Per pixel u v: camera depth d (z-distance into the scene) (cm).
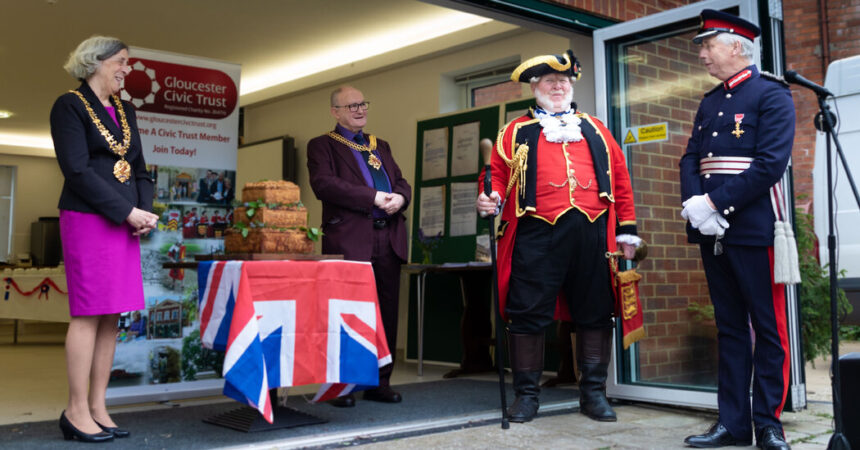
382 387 402
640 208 404
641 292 403
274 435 310
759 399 284
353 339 315
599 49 409
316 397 330
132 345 400
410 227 646
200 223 427
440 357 597
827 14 832
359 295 320
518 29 589
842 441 247
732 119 285
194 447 288
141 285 313
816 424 328
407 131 687
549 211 332
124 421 346
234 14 621
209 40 694
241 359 281
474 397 418
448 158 623
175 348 411
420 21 651
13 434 317
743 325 292
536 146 338
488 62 624
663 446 289
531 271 336
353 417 352
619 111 410
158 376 405
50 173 1325
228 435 312
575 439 301
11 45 691
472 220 593
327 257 323
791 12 848
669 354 387
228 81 443
